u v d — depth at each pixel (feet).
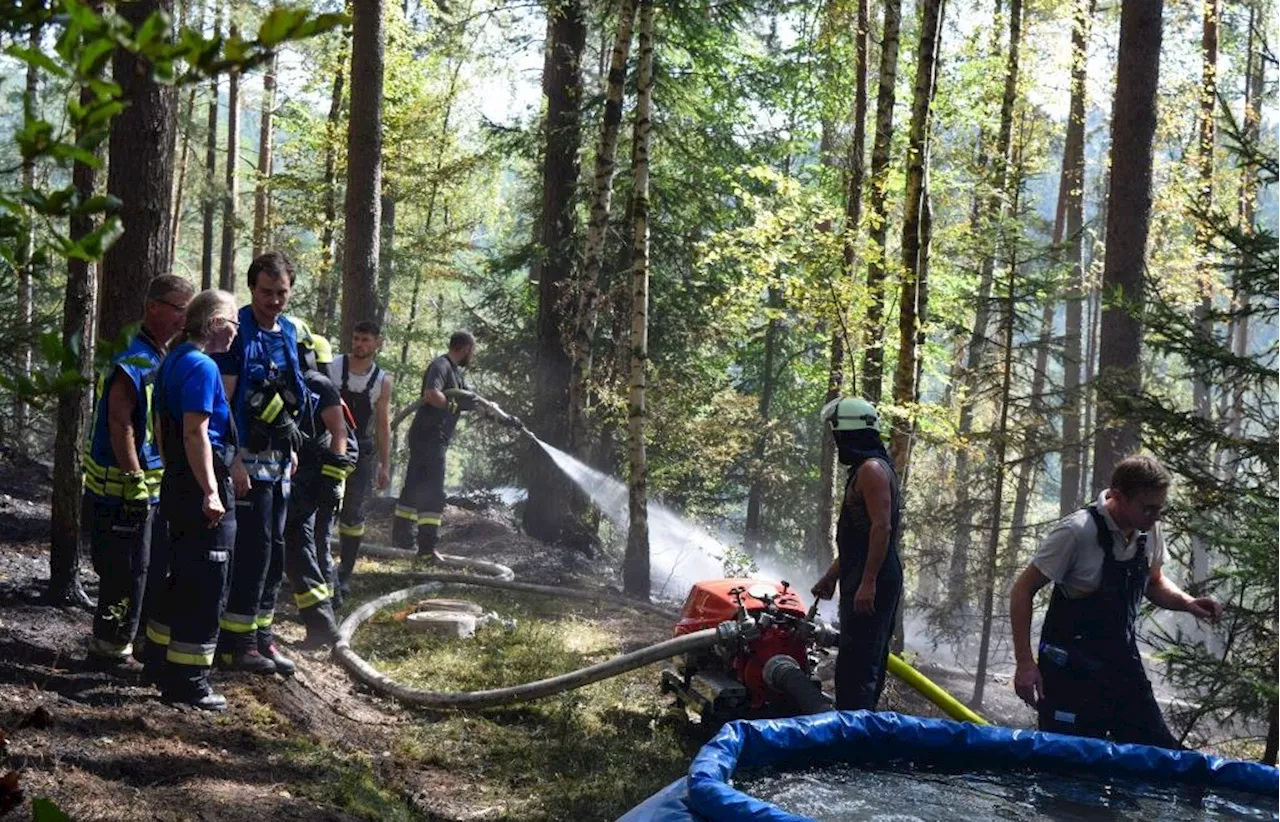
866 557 20.18
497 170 97.50
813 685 20.81
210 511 17.47
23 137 3.47
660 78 58.49
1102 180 98.53
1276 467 24.76
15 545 25.96
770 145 74.90
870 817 12.85
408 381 95.20
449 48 67.26
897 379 36.96
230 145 99.09
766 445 76.02
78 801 13.15
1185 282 58.49
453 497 54.85
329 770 17.03
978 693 39.58
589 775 19.61
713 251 41.42
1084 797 14.15
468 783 19.04
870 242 37.55
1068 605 17.67
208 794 14.73
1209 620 18.79
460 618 27.96
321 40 66.69
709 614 23.04
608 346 60.64
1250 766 14.88
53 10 3.53
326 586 24.80
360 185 42.70
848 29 60.39
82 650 19.51
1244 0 83.25
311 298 86.53
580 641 29.40
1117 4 69.51
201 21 46.01
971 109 56.29
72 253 3.74
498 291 76.18
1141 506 17.22
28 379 3.79
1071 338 42.32
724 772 13.26
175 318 18.10
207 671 18.17
